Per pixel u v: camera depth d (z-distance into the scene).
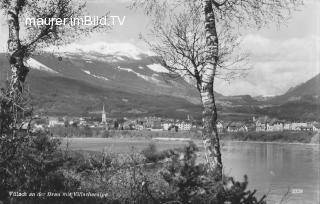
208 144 12.00
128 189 11.43
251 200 6.87
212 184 6.89
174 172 7.05
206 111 12.44
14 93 9.16
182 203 7.01
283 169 82.06
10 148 9.11
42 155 9.55
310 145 190.25
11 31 17.33
